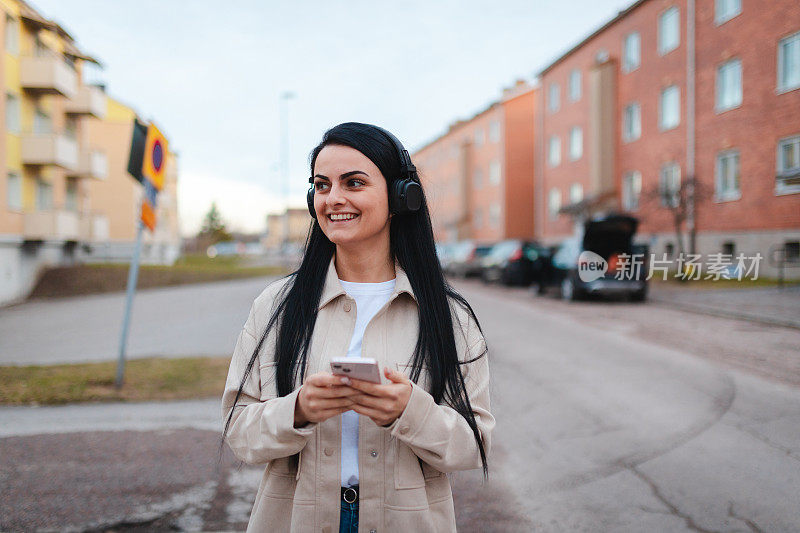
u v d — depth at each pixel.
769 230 7.75
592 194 24.75
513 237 38.16
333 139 1.50
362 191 1.46
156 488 3.70
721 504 3.29
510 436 4.75
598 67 24.23
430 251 1.57
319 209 1.51
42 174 22.38
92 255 27.97
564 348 8.30
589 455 4.23
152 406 5.68
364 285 1.56
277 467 1.45
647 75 21.02
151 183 6.36
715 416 4.62
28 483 3.75
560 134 30.02
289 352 1.45
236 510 3.41
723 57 11.54
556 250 16.59
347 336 1.48
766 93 7.53
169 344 9.75
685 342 7.59
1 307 17.20
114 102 34.72
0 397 5.81
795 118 7.16
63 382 6.44
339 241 1.47
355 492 1.41
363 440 1.40
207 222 86.56
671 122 18.80
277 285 1.62
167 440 4.64
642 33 21.42
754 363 5.46
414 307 1.52
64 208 24.66
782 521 3.04
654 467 3.89
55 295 20.56
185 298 18.39
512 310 13.02
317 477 1.40
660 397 5.48
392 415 1.26
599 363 7.18
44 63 20.70
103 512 3.36
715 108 12.51
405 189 1.49
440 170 50.66
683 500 3.39
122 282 22.28
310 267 1.56
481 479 3.92
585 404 5.49
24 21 20.55
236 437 1.41
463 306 1.58
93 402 5.80
